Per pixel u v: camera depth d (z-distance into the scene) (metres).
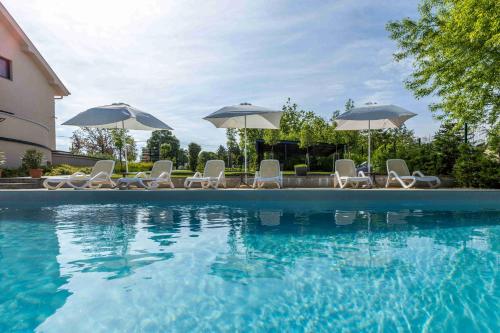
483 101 9.15
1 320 2.19
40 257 3.57
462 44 8.53
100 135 32.03
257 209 6.90
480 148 9.89
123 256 3.61
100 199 7.78
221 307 2.39
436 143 10.48
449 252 3.69
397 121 10.05
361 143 21.14
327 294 2.60
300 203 7.63
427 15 10.13
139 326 2.12
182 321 2.18
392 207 7.11
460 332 2.03
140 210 6.77
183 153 46.75
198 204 7.61
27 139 13.36
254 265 3.30
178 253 3.72
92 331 2.05
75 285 2.79
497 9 6.91
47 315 2.26
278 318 2.22
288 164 20.25
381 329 2.08
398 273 3.04
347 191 7.65
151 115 9.85
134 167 23.28
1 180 9.94
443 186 9.69
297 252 3.74
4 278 2.95
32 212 6.54
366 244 4.06
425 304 2.42
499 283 2.79
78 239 4.36
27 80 15.13
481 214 6.17
